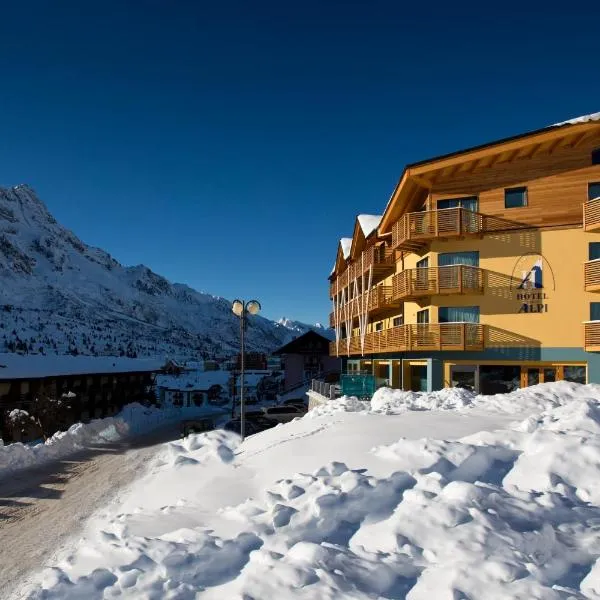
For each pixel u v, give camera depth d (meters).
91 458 24.11
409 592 4.75
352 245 39.84
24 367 40.47
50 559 10.20
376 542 5.67
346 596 4.68
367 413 12.92
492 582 4.61
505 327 23.80
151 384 65.81
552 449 7.32
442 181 25.34
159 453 25.28
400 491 6.76
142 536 7.10
